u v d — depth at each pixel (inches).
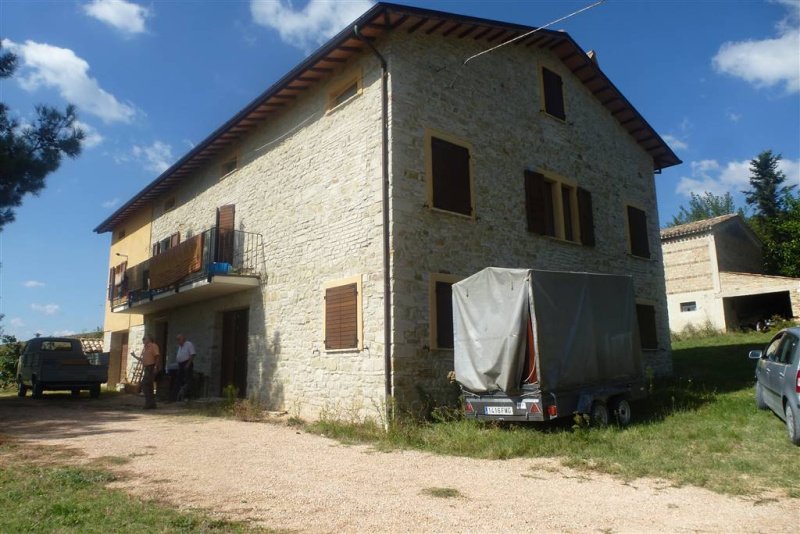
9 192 441.4
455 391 360.2
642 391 346.3
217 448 275.0
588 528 154.7
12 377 850.1
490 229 413.4
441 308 365.4
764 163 1293.1
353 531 150.1
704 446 258.2
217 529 147.2
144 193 692.1
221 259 525.7
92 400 570.3
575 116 535.5
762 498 184.5
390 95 366.0
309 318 410.0
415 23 373.4
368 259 361.7
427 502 179.5
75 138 466.3
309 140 437.7
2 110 449.4
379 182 360.8
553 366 292.2
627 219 577.0
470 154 410.6
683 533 151.1
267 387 447.8
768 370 297.7
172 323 632.4
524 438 273.1
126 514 157.9
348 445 287.6
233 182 539.2
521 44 485.7
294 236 440.1
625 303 353.1
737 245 982.4
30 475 204.8
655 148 636.7
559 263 473.1
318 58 400.5
